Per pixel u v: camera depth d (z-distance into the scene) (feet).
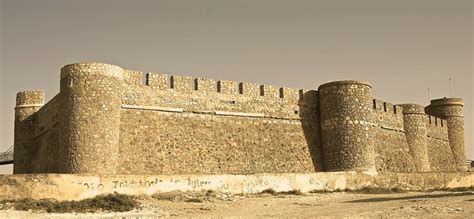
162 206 74.59
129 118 100.01
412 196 92.99
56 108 105.91
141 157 99.35
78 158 90.48
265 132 116.78
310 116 124.26
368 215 61.41
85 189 76.79
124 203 72.49
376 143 134.21
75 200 75.05
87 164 90.33
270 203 81.20
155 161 100.73
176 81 107.86
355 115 118.32
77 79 94.02
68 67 95.30
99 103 93.61
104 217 65.05
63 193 75.25
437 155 159.43
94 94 93.61
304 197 90.79
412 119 149.79
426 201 75.41
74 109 92.79
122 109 99.55
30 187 74.08
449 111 170.91
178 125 105.70
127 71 102.01
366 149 117.50
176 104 106.52
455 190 114.42
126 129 99.09
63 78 95.86
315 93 126.93
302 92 124.88
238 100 114.93
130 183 80.43
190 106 108.17
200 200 81.15
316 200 86.63
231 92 114.52
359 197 92.58
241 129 113.70
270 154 115.55
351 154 116.37
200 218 63.67
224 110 112.37
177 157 103.60
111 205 71.26
